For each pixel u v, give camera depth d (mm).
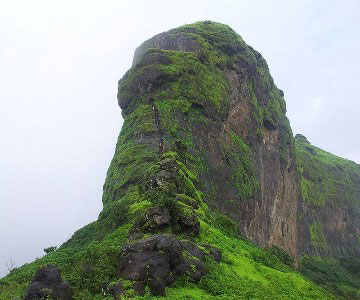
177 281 19625
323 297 27047
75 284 19781
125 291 17422
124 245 20750
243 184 58625
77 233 42625
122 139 54562
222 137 58094
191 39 66688
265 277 27125
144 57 60094
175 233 25234
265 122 75438
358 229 121500
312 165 117125
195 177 42500
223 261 26656
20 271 30438
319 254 101438
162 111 52594
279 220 73812
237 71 69188
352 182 131875
